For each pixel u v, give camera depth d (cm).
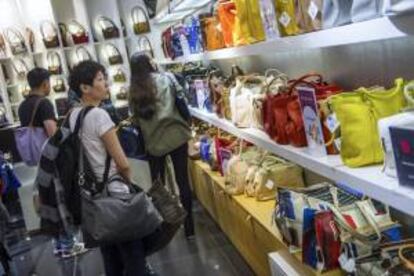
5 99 677
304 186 318
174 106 403
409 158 135
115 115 606
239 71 393
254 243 303
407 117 145
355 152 174
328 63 270
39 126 425
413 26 129
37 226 521
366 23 148
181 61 488
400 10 123
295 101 224
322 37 177
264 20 238
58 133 275
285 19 212
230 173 349
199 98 441
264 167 322
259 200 315
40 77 424
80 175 266
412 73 199
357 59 240
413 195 135
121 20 725
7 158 490
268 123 252
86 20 710
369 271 175
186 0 408
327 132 194
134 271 281
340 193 240
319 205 228
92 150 268
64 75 699
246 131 296
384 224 212
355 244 197
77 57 714
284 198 244
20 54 687
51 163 276
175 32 493
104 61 723
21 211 552
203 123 499
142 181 504
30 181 514
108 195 264
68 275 397
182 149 409
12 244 495
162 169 423
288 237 237
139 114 398
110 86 717
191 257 383
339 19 165
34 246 482
